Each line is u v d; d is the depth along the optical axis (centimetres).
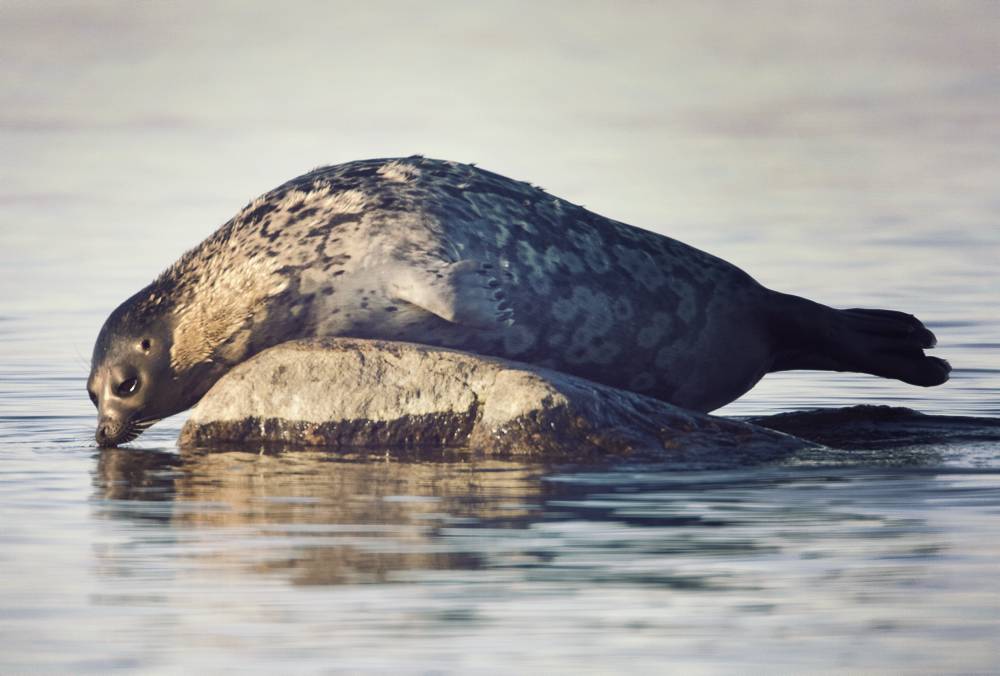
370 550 2297
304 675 1811
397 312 3319
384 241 3331
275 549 2312
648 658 1859
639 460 2952
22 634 1958
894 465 2883
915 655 1862
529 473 2841
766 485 2706
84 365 4341
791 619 1977
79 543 2370
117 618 2012
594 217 3491
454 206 3384
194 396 3466
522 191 3475
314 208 3400
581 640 1912
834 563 2198
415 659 1858
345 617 1998
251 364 3250
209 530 2442
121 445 3350
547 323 3372
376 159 3531
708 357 3500
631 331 3428
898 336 3591
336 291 3338
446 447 3089
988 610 2003
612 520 2455
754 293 3534
